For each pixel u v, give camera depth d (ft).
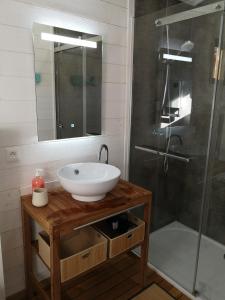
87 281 6.37
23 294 5.98
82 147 6.45
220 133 6.82
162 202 8.39
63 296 5.89
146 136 7.73
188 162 7.56
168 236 8.08
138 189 5.92
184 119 7.41
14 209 5.53
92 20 5.98
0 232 5.39
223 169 7.17
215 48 6.27
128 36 6.73
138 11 6.73
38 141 5.61
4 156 5.19
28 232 5.53
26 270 5.78
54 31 5.41
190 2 6.53
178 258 7.19
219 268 6.77
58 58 5.59
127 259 7.19
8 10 4.76
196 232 7.71
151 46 7.13
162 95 7.63
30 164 5.59
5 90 4.99
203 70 6.71
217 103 6.53
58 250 4.40
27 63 5.16
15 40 4.93
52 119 5.75
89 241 5.66
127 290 6.14
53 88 5.65
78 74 6.01
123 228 5.61
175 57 7.23
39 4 5.10
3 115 5.05
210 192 7.15
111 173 5.79
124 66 6.90
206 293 5.96
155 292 6.09
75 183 4.69
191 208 7.72
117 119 7.10
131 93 7.17
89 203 5.10
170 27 7.07
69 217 4.52
